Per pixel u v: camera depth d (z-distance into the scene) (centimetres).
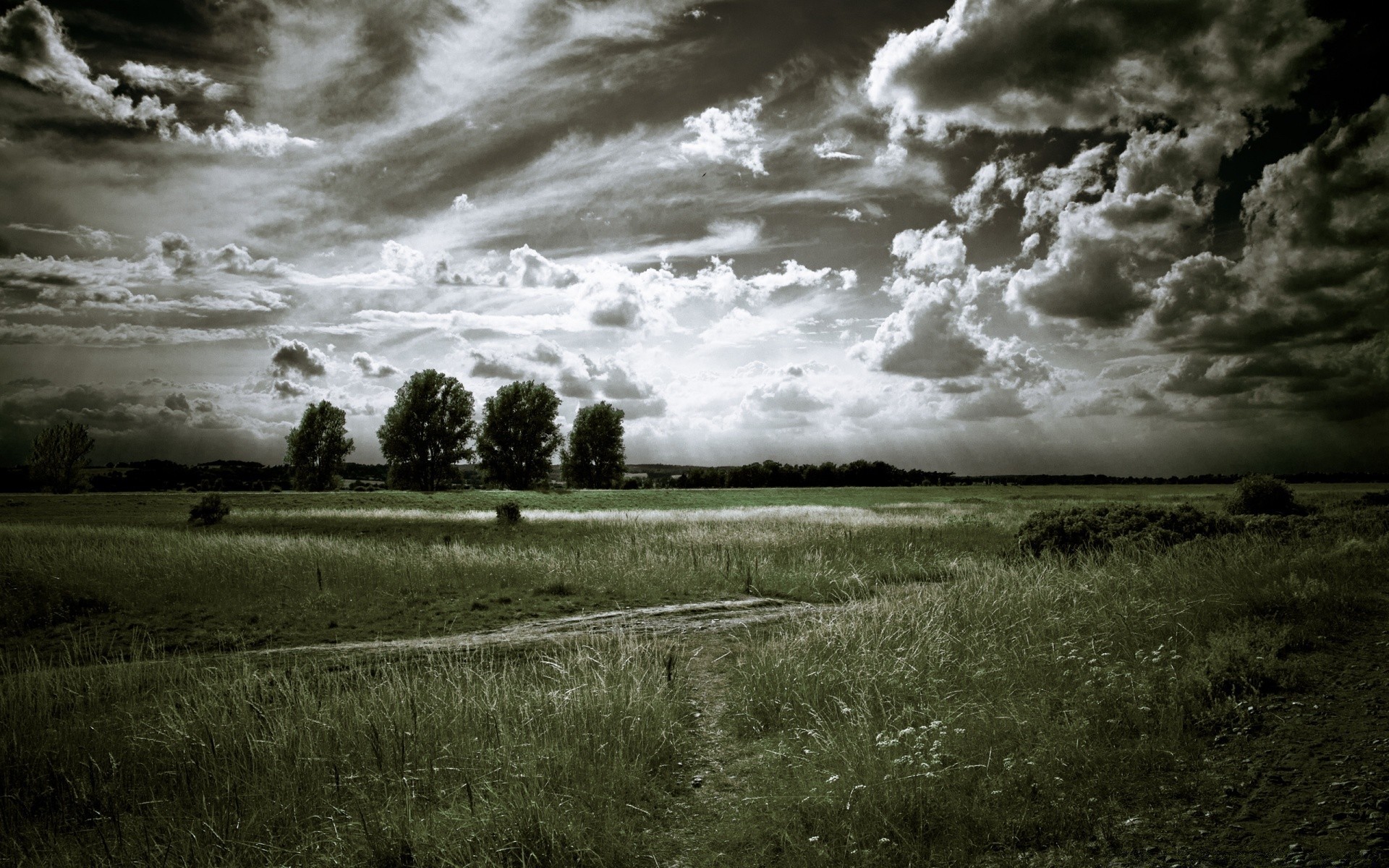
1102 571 1155
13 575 1400
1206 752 499
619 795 511
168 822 508
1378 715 534
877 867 391
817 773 511
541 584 1609
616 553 1959
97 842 497
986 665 725
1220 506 3472
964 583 1148
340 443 7838
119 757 614
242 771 580
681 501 6400
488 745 596
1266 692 607
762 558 1953
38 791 574
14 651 1091
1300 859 354
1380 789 418
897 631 823
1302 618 816
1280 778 449
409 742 595
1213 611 853
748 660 846
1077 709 579
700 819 492
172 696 750
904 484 12069
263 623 1249
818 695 669
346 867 448
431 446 7550
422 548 2117
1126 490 9188
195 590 1480
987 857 395
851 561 1886
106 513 4003
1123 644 754
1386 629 783
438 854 444
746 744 627
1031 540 1712
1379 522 1700
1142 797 442
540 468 8031
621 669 748
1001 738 541
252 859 469
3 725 662
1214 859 365
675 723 637
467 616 1317
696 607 1391
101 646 1106
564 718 620
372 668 912
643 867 427
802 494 7762
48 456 6538
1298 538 1448
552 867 423
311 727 628
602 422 8969
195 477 8788
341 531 3106
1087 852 386
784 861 415
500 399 8100
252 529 3034
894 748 515
